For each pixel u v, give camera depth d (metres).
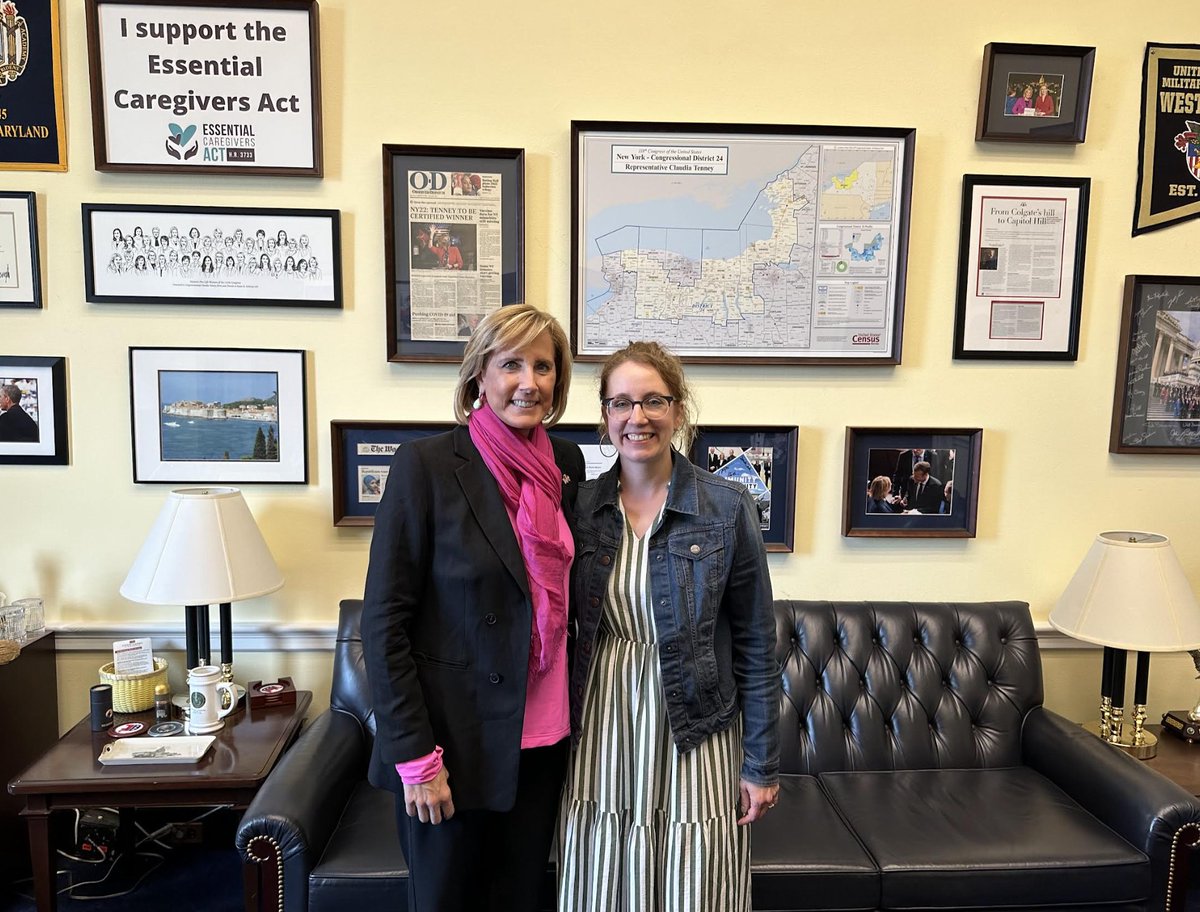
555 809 1.28
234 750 1.67
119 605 2.07
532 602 1.18
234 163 1.95
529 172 2.02
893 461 2.13
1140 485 2.18
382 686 1.10
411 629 1.17
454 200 2.00
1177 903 1.53
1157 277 2.09
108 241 1.95
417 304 2.02
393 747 1.09
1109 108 2.07
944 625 2.01
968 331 2.10
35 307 1.97
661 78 2.02
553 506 1.24
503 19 1.98
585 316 2.05
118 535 2.05
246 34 1.92
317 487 2.07
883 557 2.17
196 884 1.93
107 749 1.64
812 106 2.04
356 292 2.02
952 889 1.49
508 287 2.03
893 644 1.98
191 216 1.96
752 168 2.02
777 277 2.06
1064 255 2.09
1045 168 2.08
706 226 2.04
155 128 1.93
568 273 2.06
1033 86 2.04
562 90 2.00
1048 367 2.13
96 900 1.87
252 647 2.09
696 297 2.06
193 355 2.00
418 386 2.05
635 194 2.02
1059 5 2.04
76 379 2.00
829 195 2.04
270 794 1.47
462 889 1.18
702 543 1.23
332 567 2.09
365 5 1.95
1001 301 2.09
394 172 1.97
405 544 1.14
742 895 1.29
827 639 1.98
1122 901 1.52
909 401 2.12
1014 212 2.07
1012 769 1.90
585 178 2.00
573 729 1.26
